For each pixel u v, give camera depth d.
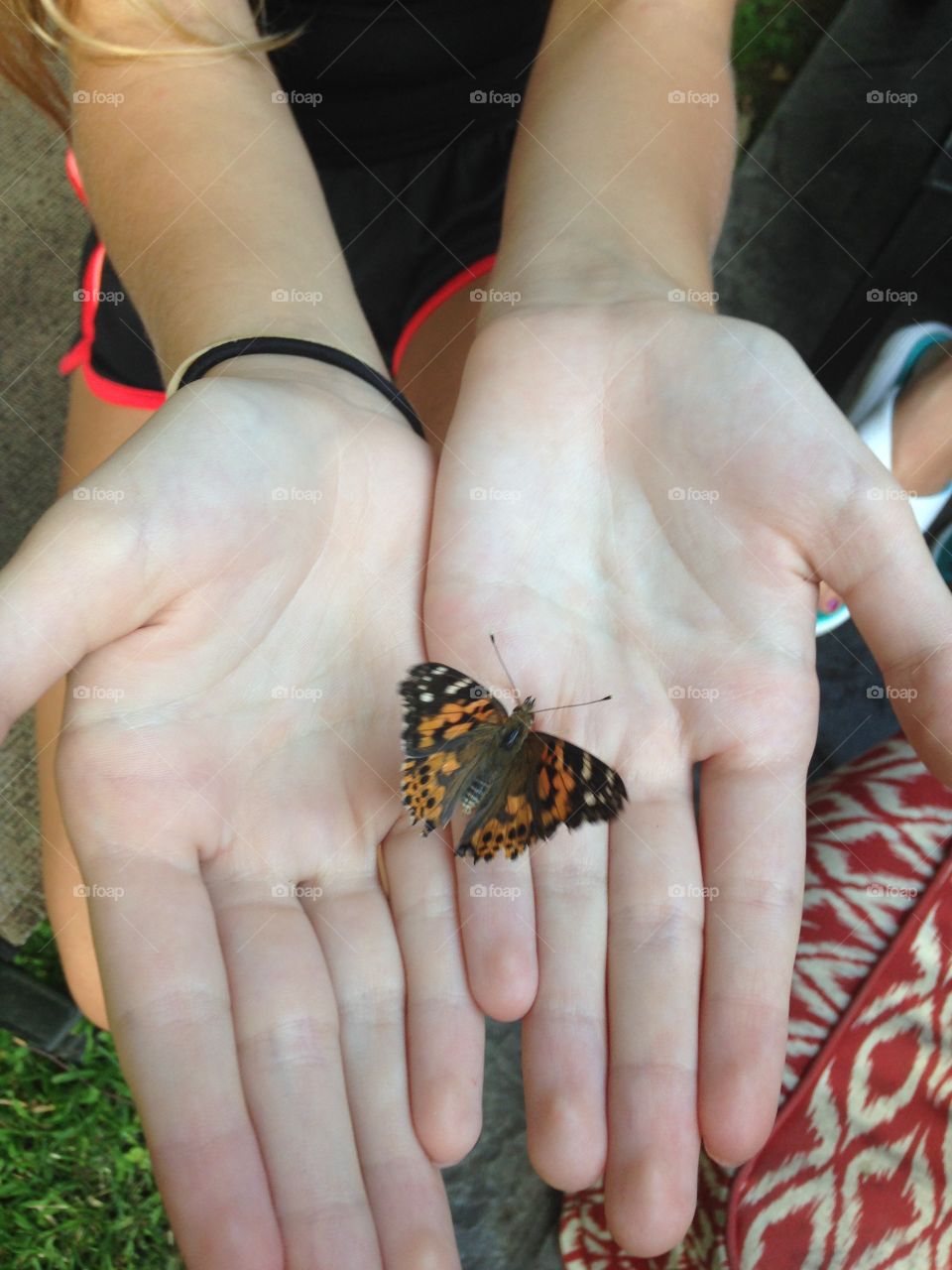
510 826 0.22
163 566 0.20
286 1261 0.18
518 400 0.25
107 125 0.28
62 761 0.20
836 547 0.22
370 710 0.23
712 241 0.29
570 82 0.30
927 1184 0.27
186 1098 0.19
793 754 0.22
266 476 0.22
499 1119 0.34
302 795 0.22
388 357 0.36
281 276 0.27
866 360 0.40
